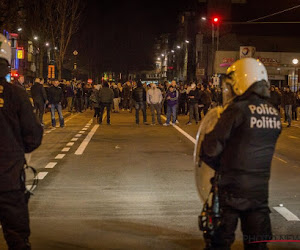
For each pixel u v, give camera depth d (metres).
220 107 4.18
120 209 7.57
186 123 24.92
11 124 4.24
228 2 66.94
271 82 56.50
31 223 6.78
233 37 64.81
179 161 12.55
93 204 7.88
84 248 5.73
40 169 11.19
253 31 65.81
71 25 55.03
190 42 90.44
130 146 15.66
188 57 90.38
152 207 7.70
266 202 3.98
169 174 10.66
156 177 10.29
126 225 6.69
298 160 12.91
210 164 4.04
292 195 8.58
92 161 12.47
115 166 11.70
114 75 98.81
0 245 5.80
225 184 3.94
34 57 74.38
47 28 57.12
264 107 4.01
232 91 4.19
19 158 4.27
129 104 39.09
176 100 24.41
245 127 3.91
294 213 7.35
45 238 6.11
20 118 4.27
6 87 4.27
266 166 3.97
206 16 70.88
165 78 123.19
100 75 90.81
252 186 3.89
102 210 7.50
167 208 7.64
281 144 16.84
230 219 3.95
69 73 81.69
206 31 71.06
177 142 16.86
